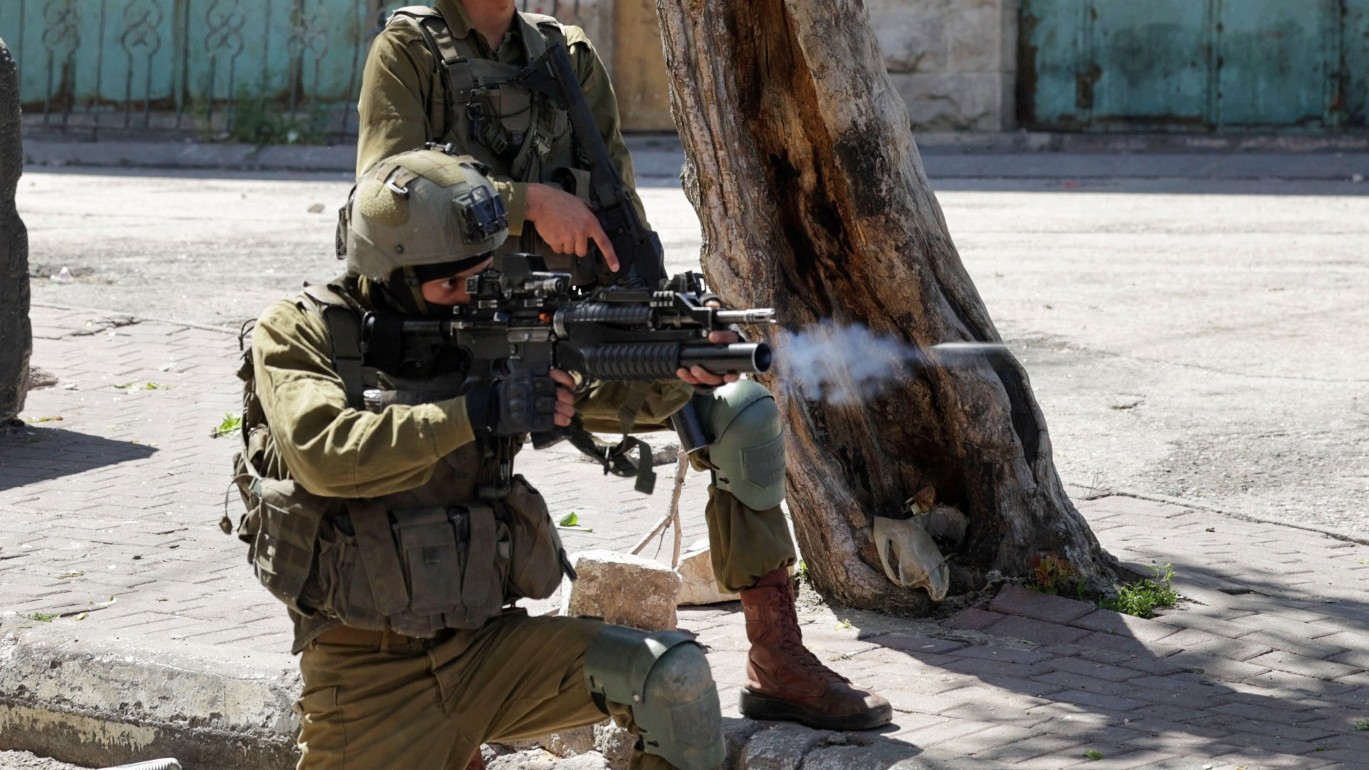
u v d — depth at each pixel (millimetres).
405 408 5996
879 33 44625
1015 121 45031
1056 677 9125
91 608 10742
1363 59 41500
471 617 6359
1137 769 7586
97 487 14062
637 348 6164
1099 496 13508
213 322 21109
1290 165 40031
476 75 7922
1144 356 19141
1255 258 26391
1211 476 14109
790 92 10227
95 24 51938
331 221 32750
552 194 7797
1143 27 43375
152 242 28688
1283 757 7746
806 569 11008
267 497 6289
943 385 10359
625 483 14133
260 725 9094
